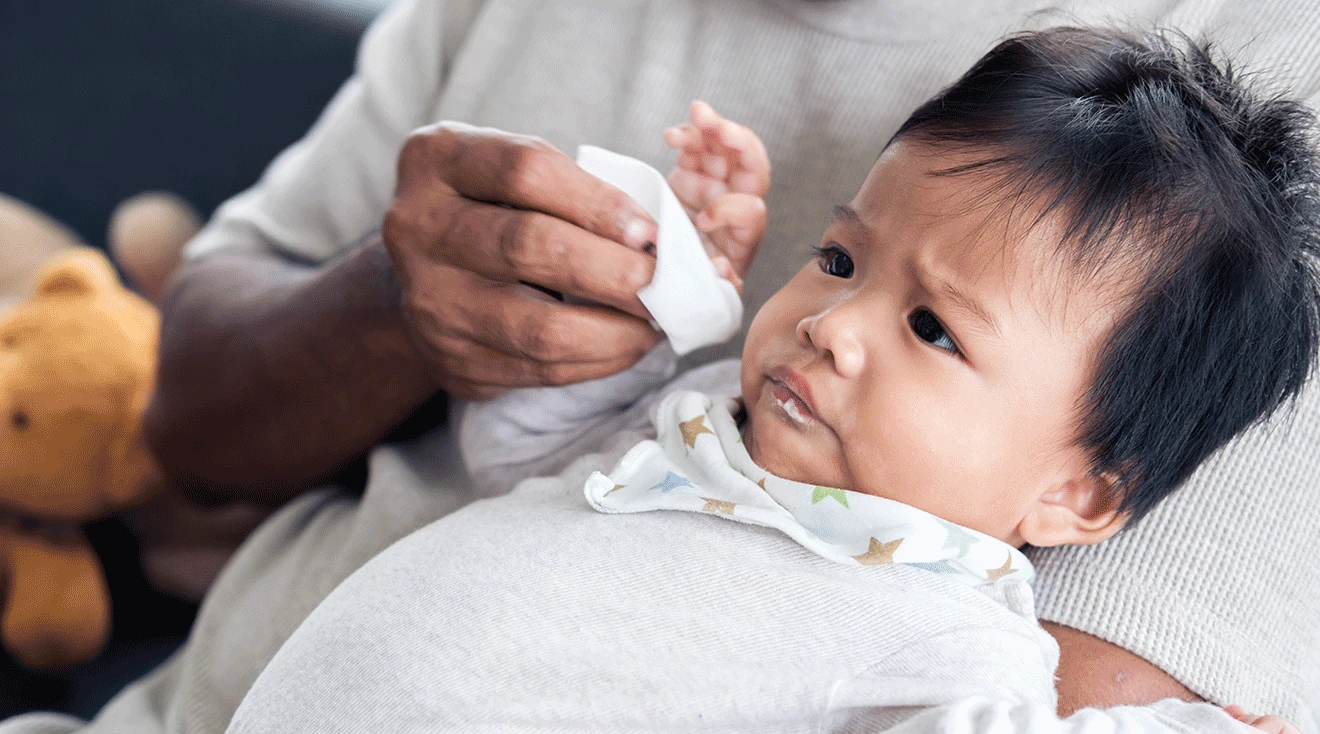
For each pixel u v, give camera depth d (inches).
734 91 35.8
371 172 41.5
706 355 35.1
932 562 25.6
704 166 31.4
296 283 37.3
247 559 37.3
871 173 27.2
